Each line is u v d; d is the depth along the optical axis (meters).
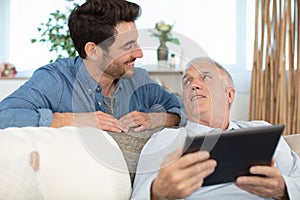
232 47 2.85
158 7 2.87
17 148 0.85
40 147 0.87
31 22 2.95
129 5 1.16
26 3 2.95
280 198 1.00
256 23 2.56
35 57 2.96
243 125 1.31
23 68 2.96
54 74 1.38
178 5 2.87
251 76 2.63
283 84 2.46
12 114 1.19
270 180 0.93
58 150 0.88
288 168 1.18
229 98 1.27
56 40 2.74
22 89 1.33
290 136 1.35
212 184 0.90
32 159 0.83
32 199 0.81
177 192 0.79
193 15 2.87
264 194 0.96
